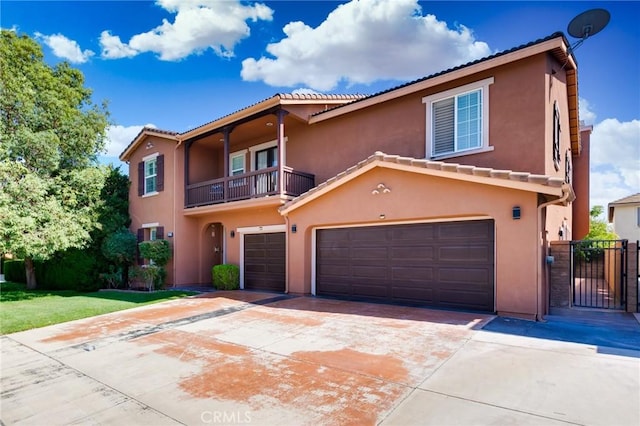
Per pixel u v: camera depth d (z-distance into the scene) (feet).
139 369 19.04
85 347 23.48
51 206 48.85
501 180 26.84
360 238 37.40
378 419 12.84
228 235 51.80
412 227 33.83
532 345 20.27
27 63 58.75
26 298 46.75
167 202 54.54
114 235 56.13
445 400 14.03
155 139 57.67
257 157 55.16
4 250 44.45
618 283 34.45
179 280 52.95
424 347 20.49
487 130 33.50
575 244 31.89
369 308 32.07
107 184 61.57
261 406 14.21
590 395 14.02
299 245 41.09
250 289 48.39
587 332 22.86
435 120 37.29
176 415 13.84
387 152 40.40
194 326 27.86
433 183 31.17
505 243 27.53
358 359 19.01
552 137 32.55
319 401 14.42
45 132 52.80
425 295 32.83
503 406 13.37
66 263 56.95
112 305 38.40
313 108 47.26
